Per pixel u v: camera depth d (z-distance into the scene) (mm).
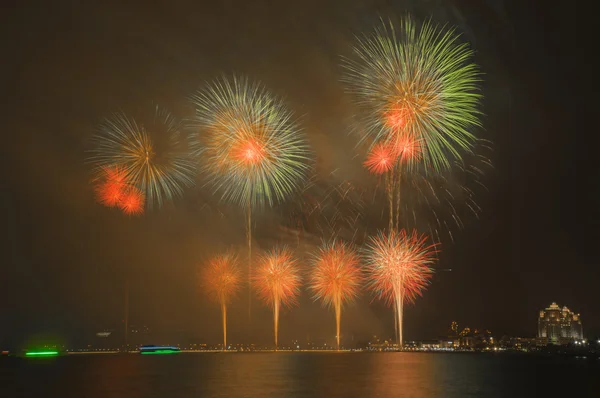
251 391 69438
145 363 131250
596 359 152000
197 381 83188
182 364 125250
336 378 86500
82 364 132750
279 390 70375
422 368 111000
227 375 93312
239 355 161500
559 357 161625
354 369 105750
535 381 87125
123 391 71625
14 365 134500
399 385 76938
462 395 67062
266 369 107000
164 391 70500
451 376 93250
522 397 67375
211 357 151875
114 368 116625
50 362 143250
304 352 173750
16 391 75125
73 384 83125
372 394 66500
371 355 163125
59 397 67250
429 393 68250
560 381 87625
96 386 79062
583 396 69688
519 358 153875
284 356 156250
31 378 96000
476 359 148125
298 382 80500
